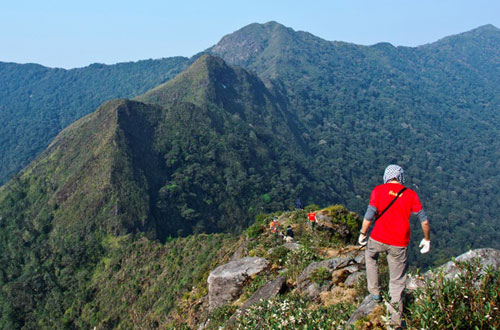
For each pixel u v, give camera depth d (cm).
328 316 602
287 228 1903
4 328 5753
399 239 460
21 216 7838
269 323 618
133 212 7369
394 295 462
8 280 6619
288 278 1112
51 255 6706
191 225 8325
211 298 1391
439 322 391
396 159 18575
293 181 12012
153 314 4041
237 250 2411
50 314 5716
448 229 13025
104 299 5428
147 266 5309
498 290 399
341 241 1766
